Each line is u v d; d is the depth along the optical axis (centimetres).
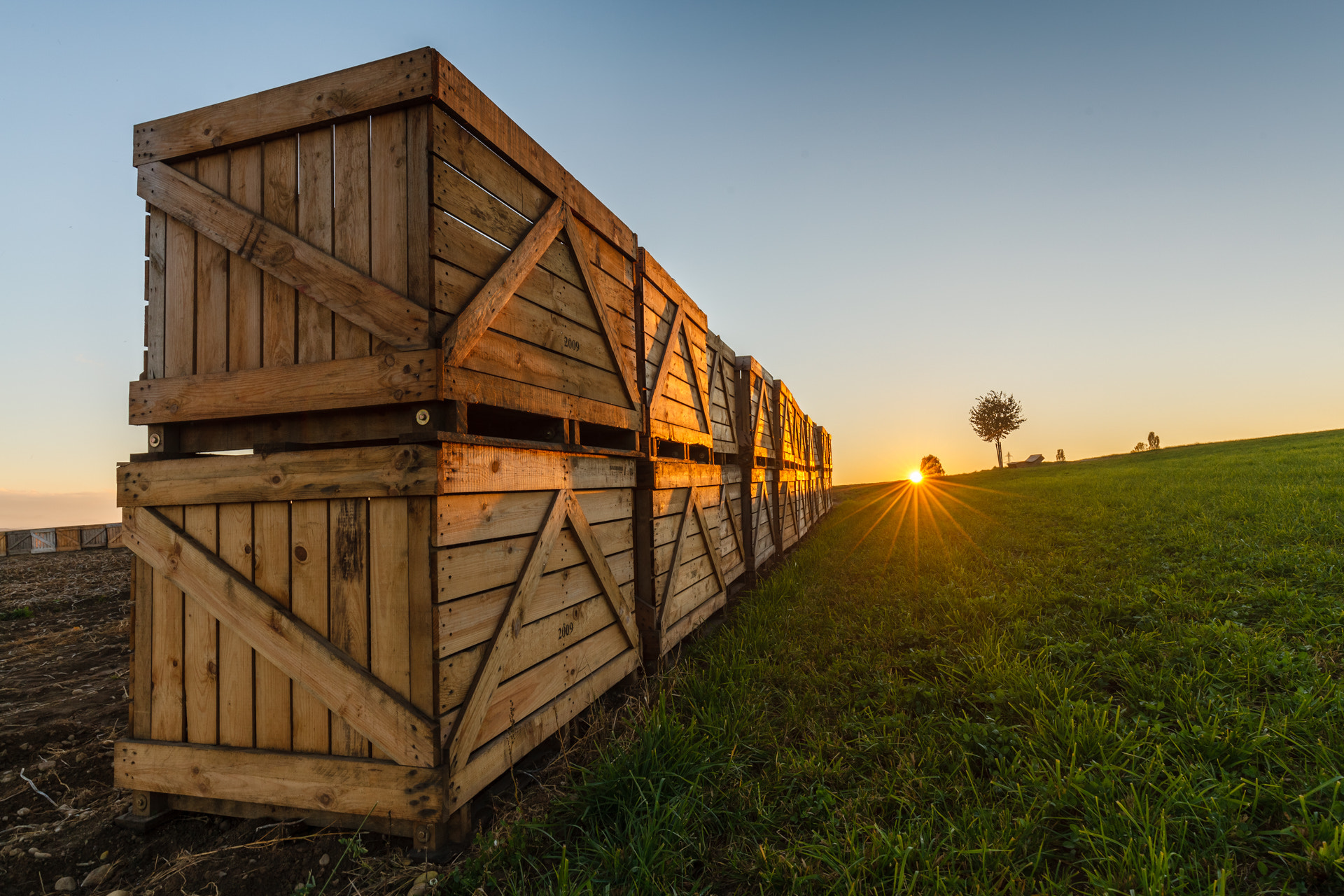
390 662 244
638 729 328
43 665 589
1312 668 348
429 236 251
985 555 872
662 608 462
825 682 426
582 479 362
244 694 272
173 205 296
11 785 337
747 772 310
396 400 247
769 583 760
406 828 244
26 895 245
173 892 237
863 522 1692
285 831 265
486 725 266
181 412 286
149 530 290
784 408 1182
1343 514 796
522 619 291
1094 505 1314
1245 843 222
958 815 257
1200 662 370
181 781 275
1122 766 267
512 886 217
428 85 251
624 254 452
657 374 501
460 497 253
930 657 447
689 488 546
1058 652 429
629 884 225
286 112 276
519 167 315
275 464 263
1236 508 951
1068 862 228
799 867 228
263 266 276
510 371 300
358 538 252
